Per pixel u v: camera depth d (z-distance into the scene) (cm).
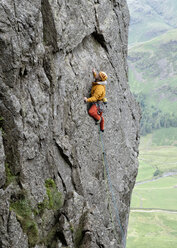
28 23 909
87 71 1298
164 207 13450
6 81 878
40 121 1000
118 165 1550
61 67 1123
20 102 927
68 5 1155
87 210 1139
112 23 1482
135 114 1834
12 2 864
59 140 1121
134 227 10875
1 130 887
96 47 1413
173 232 10356
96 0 1364
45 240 1001
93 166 1338
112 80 1516
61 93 1126
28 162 966
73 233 1055
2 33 842
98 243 1120
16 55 881
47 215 1027
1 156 852
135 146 1803
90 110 1302
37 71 991
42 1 1030
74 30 1194
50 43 1064
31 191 969
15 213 891
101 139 1395
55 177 1099
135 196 15562
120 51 1622
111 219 1423
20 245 874
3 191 860
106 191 1417
